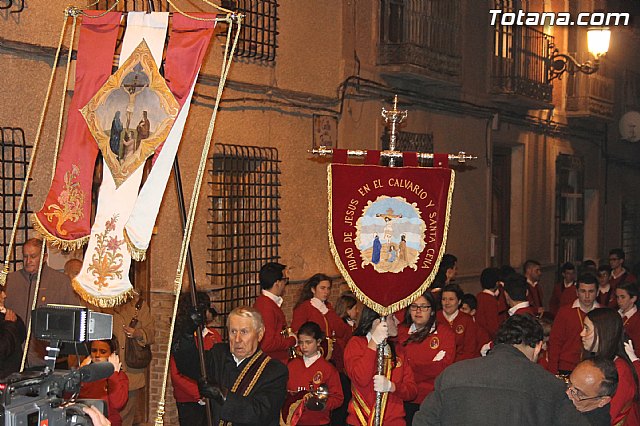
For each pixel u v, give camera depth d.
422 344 9.20
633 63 27.66
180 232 11.46
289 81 13.36
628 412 6.81
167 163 5.60
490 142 19.36
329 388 8.83
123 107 5.73
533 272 16.95
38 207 9.53
